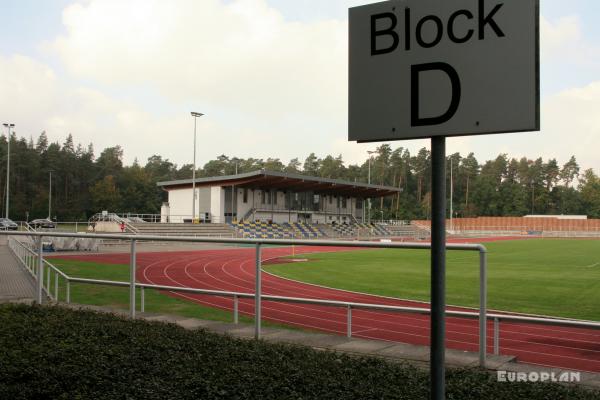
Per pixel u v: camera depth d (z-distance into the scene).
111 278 18.22
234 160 156.88
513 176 150.12
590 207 142.00
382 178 145.88
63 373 4.22
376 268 25.66
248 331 6.91
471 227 105.88
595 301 15.45
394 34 2.57
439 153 2.46
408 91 2.53
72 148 132.25
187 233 49.91
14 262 18.19
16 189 99.81
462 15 2.42
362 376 4.35
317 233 64.19
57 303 9.15
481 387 4.05
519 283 20.05
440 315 2.38
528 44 2.29
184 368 4.45
